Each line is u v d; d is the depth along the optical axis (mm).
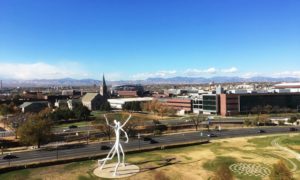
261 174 100875
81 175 99750
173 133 180625
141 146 142125
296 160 115875
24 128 143250
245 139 157000
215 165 110250
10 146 151375
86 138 165875
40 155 125750
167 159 118438
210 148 137500
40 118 173875
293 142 147375
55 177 97938
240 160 116562
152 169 105625
